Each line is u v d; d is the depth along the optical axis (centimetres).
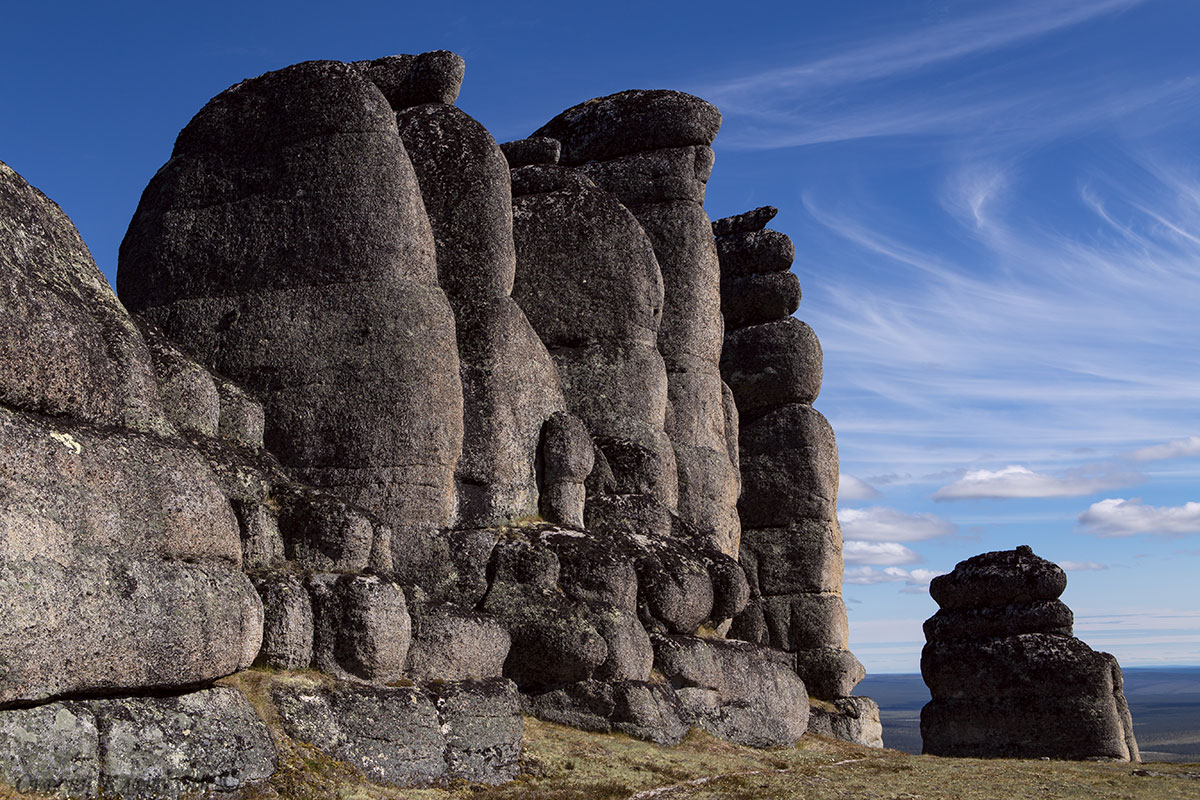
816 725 3102
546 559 2027
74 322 1285
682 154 3033
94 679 1173
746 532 3391
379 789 1416
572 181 2731
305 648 1549
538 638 1981
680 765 1859
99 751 1157
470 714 1661
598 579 2047
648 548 2330
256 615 1400
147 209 2156
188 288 2077
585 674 1995
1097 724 2705
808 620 3294
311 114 2072
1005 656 2833
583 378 2602
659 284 2734
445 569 1989
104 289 1417
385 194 2034
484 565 2022
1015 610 2888
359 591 1582
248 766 1288
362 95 2072
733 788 1730
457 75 2462
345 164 2042
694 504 2855
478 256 2262
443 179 2302
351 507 1677
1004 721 2798
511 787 1612
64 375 1245
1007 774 2092
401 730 1536
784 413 3441
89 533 1199
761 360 3475
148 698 1249
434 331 2017
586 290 2647
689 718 2192
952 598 2981
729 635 3319
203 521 1334
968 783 1952
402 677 1656
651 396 2634
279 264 2039
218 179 2112
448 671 1734
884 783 1916
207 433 1789
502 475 2162
